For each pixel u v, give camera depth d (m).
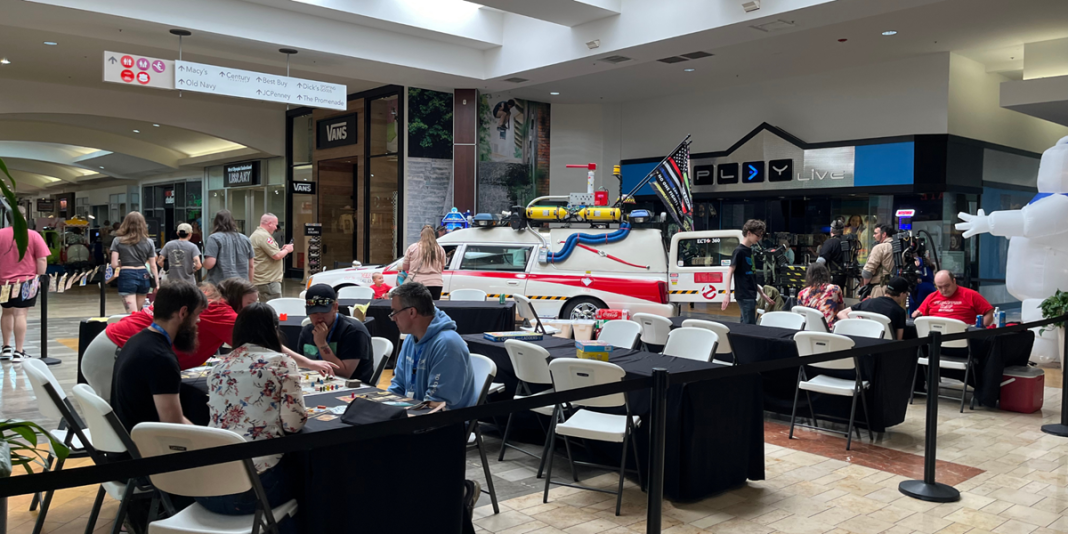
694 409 4.42
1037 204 8.83
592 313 9.84
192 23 11.29
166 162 26.09
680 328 6.00
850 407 6.37
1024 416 6.98
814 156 15.08
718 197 16.73
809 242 15.40
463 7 13.77
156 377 3.39
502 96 18.00
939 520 4.32
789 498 4.64
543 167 18.97
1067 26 11.73
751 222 9.00
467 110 16.25
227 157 23.25
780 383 6.77
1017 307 15.37
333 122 19.00
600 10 12.09
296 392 3.14
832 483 4.95
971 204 14.16
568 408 5.20
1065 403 6.39
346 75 14.59
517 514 4.29
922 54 13.64
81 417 5.77
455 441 3.16
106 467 1.86
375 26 13.14
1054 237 9.04
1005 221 9.01
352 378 4.90
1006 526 4.25
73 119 19.98
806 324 7.45
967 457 5.60
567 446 4.81
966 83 13.90
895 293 7.32
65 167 34.34
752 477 4.87
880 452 5.70
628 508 4.40
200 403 4.04
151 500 3.37
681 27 11.38
